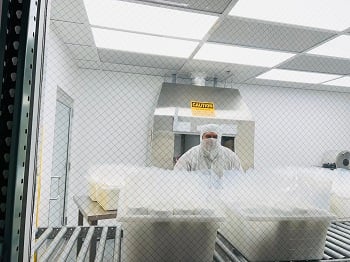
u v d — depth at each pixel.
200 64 3.26
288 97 4.17
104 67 3.46
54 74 2.44
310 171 1.00
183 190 0.84
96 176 1.61
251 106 4.04
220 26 2.25
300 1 1.88
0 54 0.51
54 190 2.95
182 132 3.14
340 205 1.15
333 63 3.08
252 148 3.27
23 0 0.52
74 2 1.92
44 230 1.02
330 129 4.27
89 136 3.46
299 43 2.56
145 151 3.62
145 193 0.83
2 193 0.50
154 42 2.63
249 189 0.93
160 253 0.76
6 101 0.51
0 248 0.49
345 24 2.18
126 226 0.77
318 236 0.85
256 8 1.97
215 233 0.80
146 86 3.72
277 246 0.83
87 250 0.84
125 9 2.01
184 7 1.97
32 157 0.56
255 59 3.03
